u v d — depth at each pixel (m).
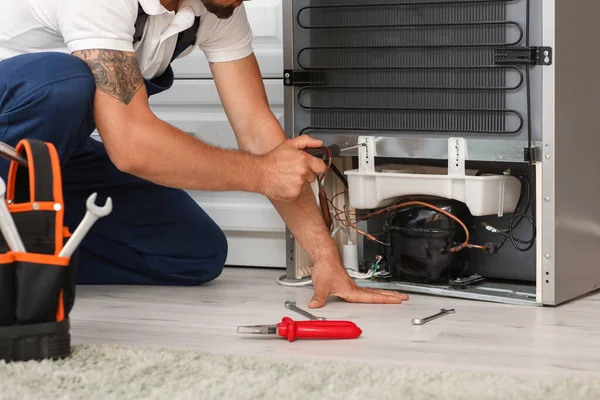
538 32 2.10
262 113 2.27
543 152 2.12
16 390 1.36
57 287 1.50
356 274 2.45
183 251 2.48
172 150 1.90
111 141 1.90
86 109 1.95
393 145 2.34
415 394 1.34
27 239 1.49
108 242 2.49
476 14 2.19
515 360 1.66
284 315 2.08
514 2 2.13
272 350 1.73
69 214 2.48
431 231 2.29
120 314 2.11
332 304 2.20
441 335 1.86
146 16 2.04
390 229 2.38
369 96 2.36
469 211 2.35
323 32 2.40
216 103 2.83
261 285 2.52
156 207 2.47
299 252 2.55
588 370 1.59
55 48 2.16
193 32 2.15
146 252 2.48
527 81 2.12
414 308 2.14
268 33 2.76
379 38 2.32
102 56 1.90
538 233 2.15
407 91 2.31
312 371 1.46
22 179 1.88
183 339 1.83
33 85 1.93
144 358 1.54
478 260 2.44
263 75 2.78
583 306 2.17
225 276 2.70
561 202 2.16
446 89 2.25
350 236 2.63
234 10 2.21
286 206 2.24
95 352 1.58
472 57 2.20
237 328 1.83
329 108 2.42
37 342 1.51
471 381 1.41
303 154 2.02
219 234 2.54
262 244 2.84
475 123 2.21
